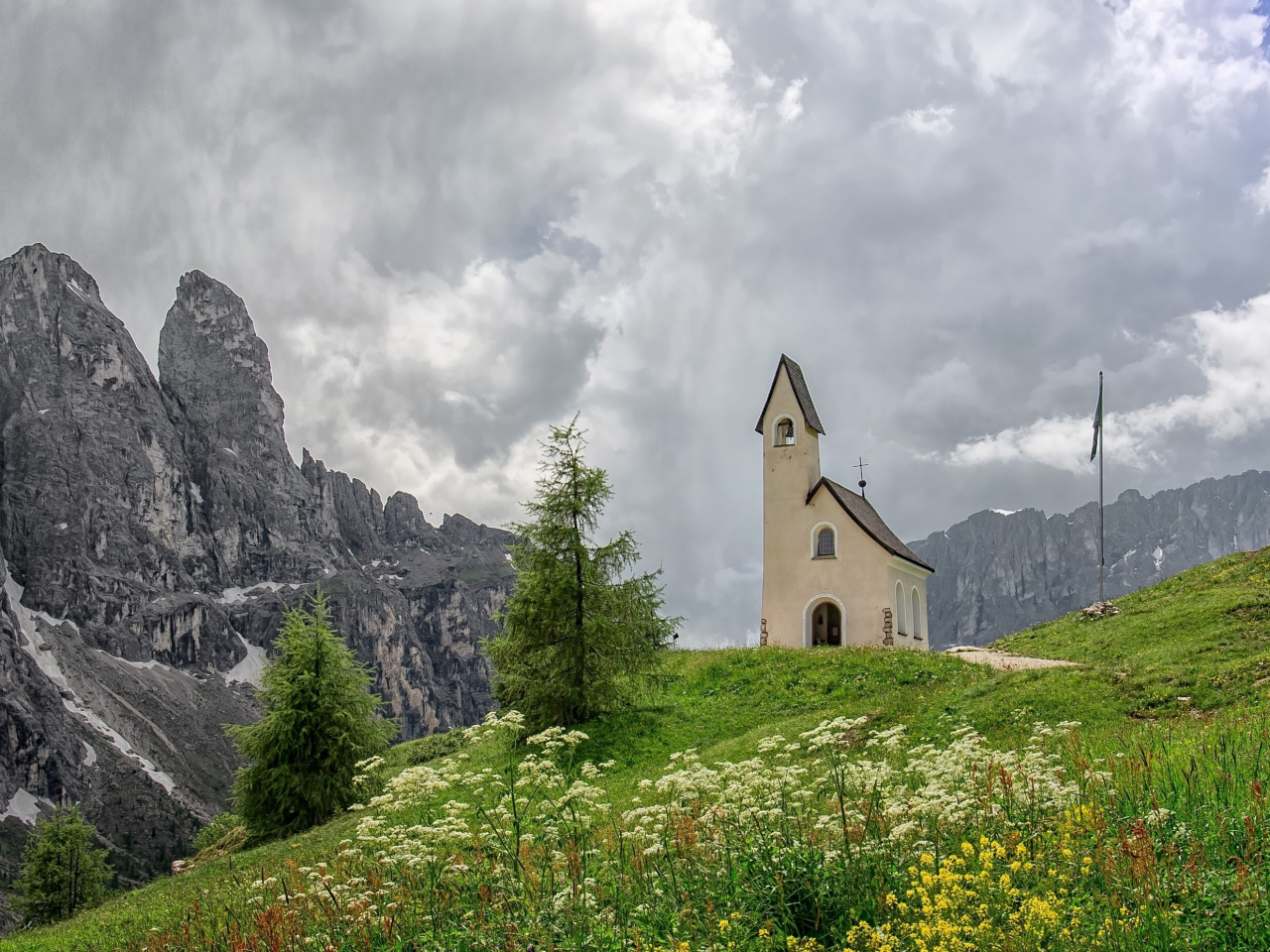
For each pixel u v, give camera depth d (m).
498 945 9.62
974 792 12.06
